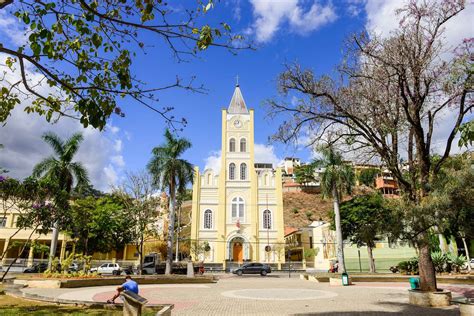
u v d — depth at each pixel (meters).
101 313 11.59
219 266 52.50
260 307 14.41
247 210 58.06
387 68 14.30
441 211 12.01
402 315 12.31
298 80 14.42
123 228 36.25
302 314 12.62
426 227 12.37
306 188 106.25
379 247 47.41
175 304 15.27
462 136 8.64
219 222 56.84
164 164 34.75
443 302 14.26
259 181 59.50
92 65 7.88
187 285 26.22
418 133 14.75
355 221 41.44
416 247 13.35
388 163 14.87
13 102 8.26
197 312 13.05
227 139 61.50
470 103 13.82
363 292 20.66
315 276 30.34
